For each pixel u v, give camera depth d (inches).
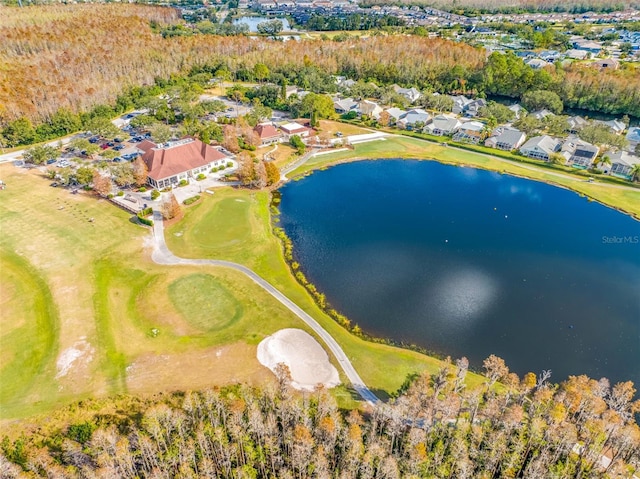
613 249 4648.1
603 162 6264.8
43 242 4259.4
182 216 4805.6
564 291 4010.8
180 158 5649.6
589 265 4382.4
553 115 7780.5
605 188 5871.1
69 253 4121.6
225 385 2874.0
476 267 4301.2
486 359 3208.7
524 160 6653.5
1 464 2242.9
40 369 2955.2
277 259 4271.7
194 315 3476.9
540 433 2469.2
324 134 7391.7
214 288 3777.1
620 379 3144.7
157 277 3875.5
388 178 6146.7
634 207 5413.4
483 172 6382.9
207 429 2428.6
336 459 2377.0
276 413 2546.8
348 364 3102.9
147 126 7096.5
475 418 2628.0
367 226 4948.3
